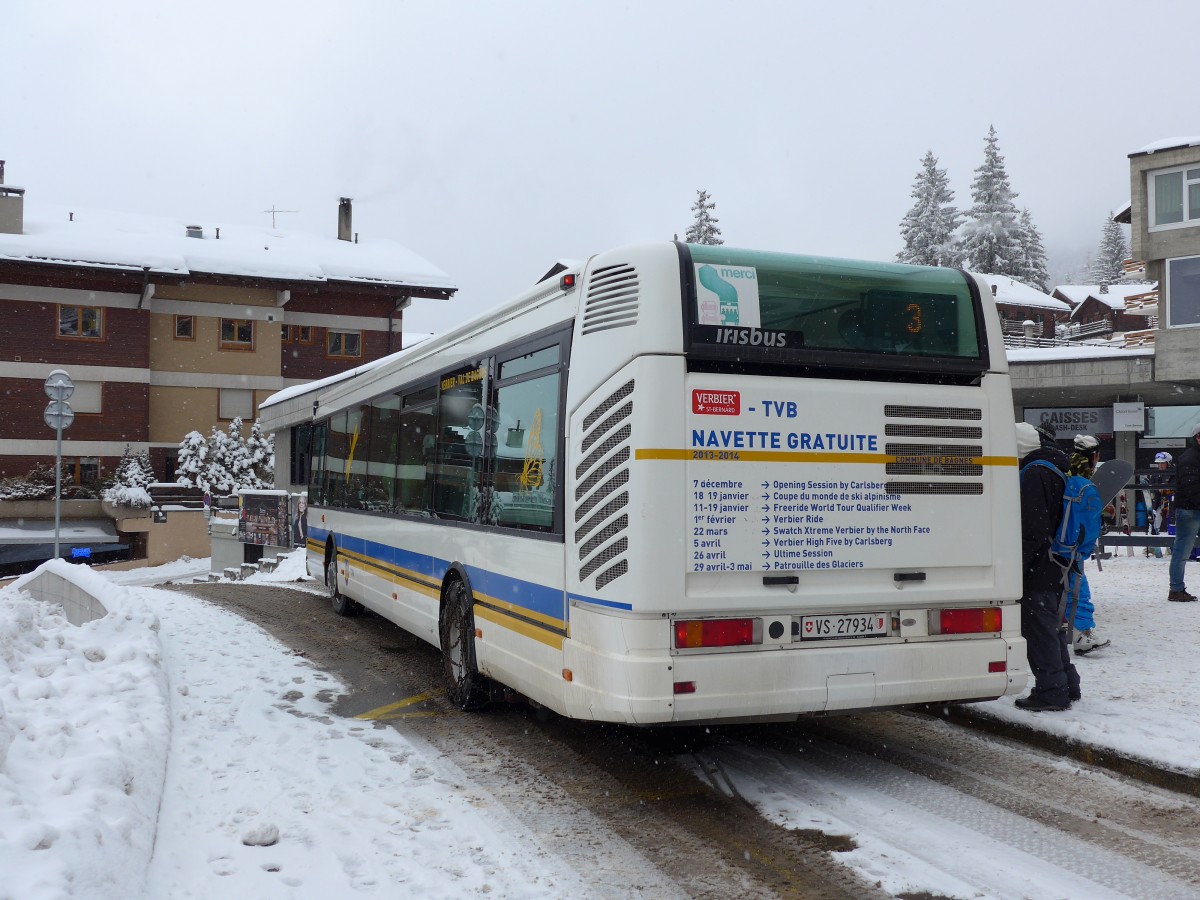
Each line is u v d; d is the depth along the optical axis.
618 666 4.95
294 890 4.03
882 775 5.76
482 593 6.89
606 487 5.17
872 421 5.36
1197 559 14.52
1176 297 30.81
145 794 4.82
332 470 13.03
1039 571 6.54
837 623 5.23
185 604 13.95
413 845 4.60
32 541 35.53
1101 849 4.59
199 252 41.56
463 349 7.69
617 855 4.53
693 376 5.05
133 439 39.19
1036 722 6.29
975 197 64.69
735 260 5.23
